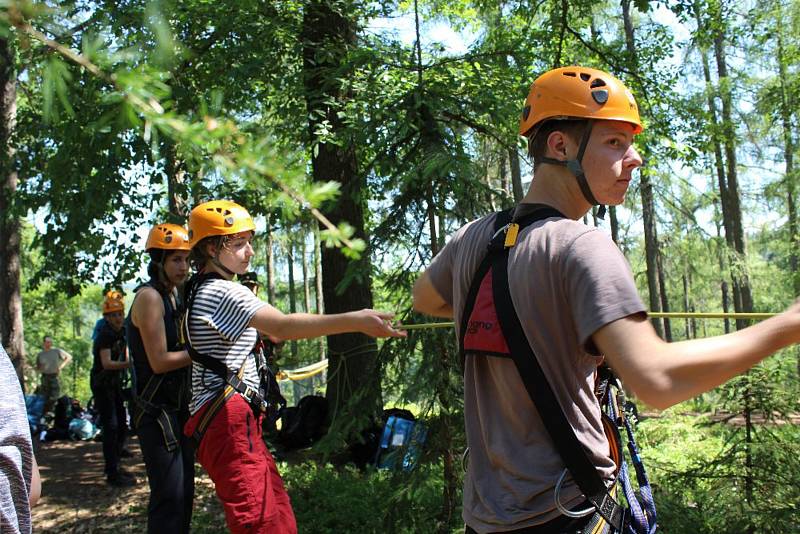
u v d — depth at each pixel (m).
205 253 3.33
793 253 18.36
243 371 3.26
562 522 1.52
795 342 1.31
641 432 6.50
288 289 29.92
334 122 7.34
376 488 5.85
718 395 5.11
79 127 4.51
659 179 17.03
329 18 8.09
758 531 4.37
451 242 1.90
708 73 18.66
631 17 17.62
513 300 1.55
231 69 7.12
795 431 4.75
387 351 4.90
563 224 1.55
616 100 1.60
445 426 4.72
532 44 7.66
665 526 4.50
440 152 4.89
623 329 1.38
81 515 6.12
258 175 0.64
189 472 3.80
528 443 1.55
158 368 3.68
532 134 1.72
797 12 15.91
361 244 0.69
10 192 8.23
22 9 0.56
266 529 3.11
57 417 10.00
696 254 18.70
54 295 9.20
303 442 8.14
